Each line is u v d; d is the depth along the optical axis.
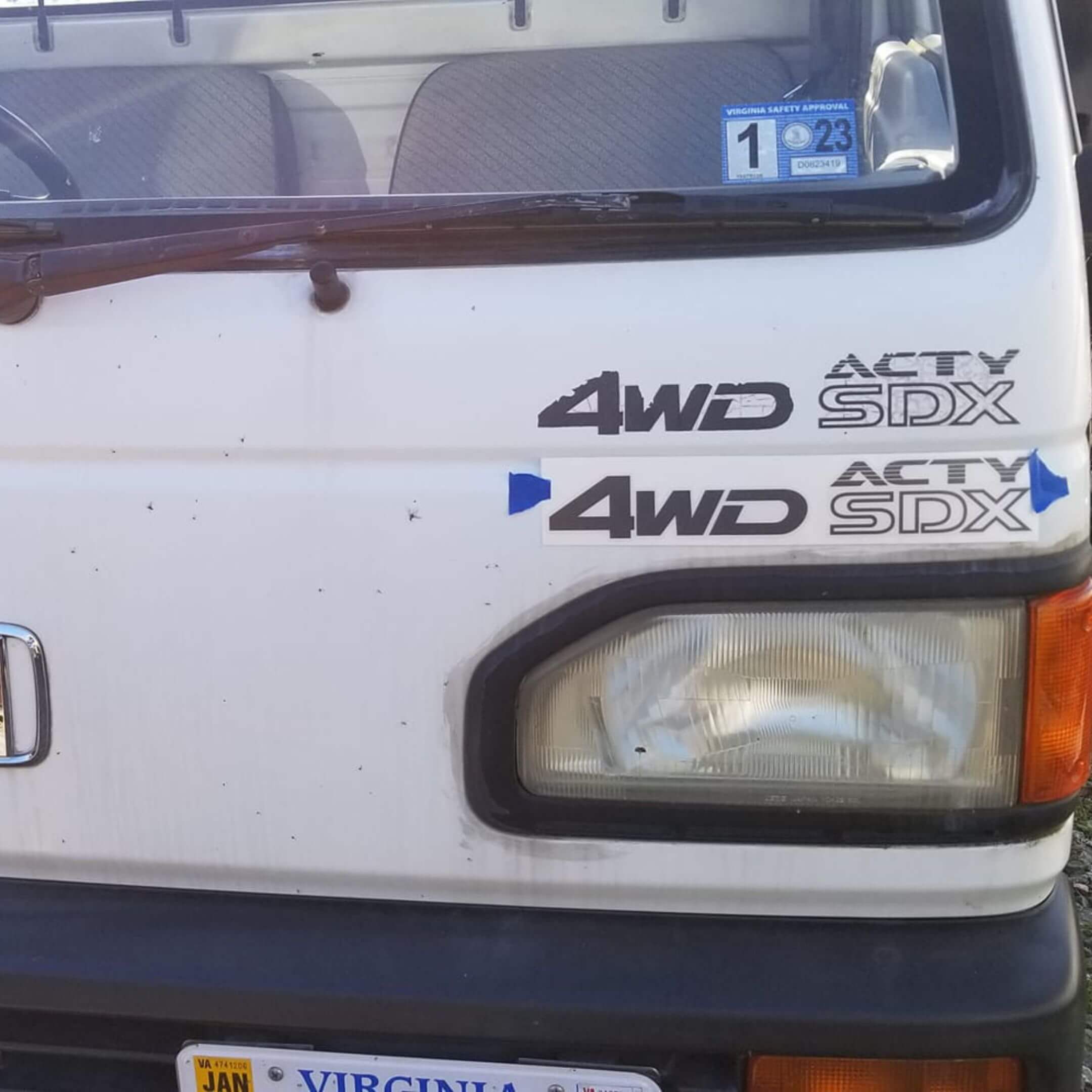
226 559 1.39
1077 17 1.75
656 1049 1.36
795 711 1.34
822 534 1.30
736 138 1.60
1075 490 1.31
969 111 1.37
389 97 2.10
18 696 1.46
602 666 1.35
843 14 1.70
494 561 1.35
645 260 1.33
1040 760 1.33
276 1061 1.43
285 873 1.46
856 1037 1.33
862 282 1.29
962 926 1.39
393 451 1.35
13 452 1.43
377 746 1.40
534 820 1.39
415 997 1.38
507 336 1.32
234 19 2.10
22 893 1.52
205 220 1.44
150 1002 1.43
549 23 1.98
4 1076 1.52
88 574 1.42
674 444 1.30
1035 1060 1.33
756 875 1.38
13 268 1.37
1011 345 1.27
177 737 1.44
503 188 1.80
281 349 1.36
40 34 2.10
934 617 1.31
